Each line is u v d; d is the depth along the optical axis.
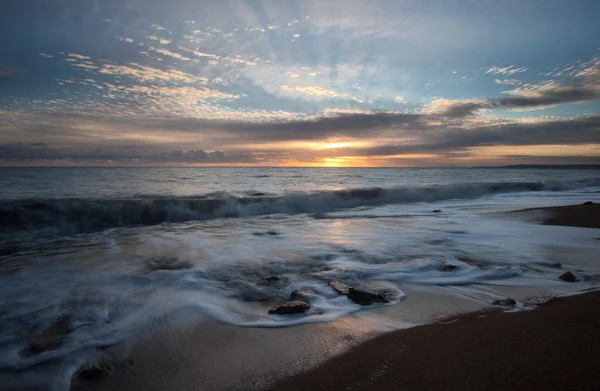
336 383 2.60
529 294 4.52
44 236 8.97
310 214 13.51
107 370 2.88
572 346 2.96
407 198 18.39
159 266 5.87
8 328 3.60
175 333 3.51
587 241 7.85
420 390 2.43
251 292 4.69
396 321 3.73
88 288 4.80
